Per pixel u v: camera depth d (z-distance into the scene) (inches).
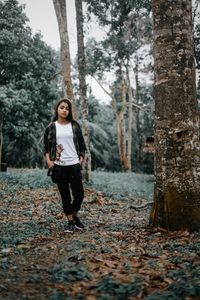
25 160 1391.5
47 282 156.3
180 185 239.9
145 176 997.2
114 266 178.4
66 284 154.6
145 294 145.2
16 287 149.6
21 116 1080.8
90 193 522.9
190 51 245.9
